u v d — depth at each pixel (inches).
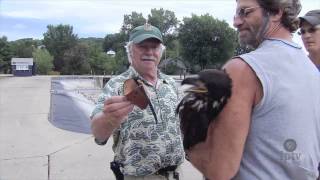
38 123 458.3
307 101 77.5
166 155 129.7
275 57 76.2
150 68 131.4
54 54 4180.6
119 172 132.4
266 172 75.3
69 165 286.4
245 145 76.4
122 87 122.6
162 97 130.6
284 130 74.6
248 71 74.3
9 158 303.0
